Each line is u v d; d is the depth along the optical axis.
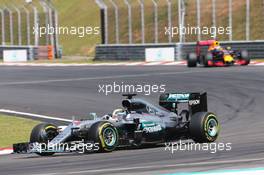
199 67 122.38
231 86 86.31
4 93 95.19
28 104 81.94
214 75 101.44
